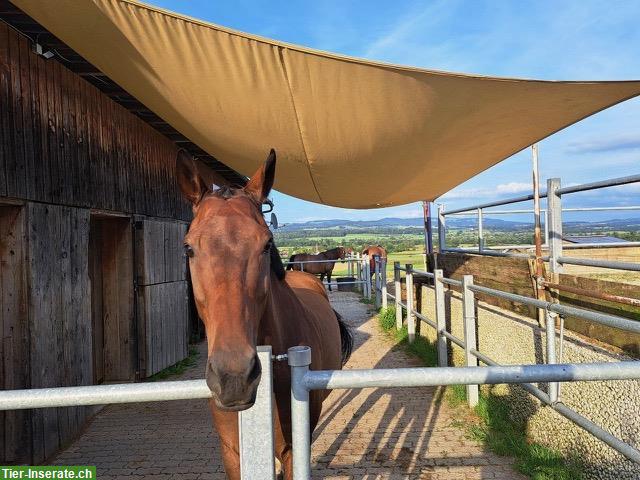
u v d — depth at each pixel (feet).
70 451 13.07
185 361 23.56
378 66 8.66
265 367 4.22
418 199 22.02
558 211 12.05
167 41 8.63
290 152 13.76
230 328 4.47
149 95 11.64
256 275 5.16
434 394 16.61
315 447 12.69
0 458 11.60
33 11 8.57
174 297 22.54
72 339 13.89
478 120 11.00
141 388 4.00
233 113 11.55
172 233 22.49
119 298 19.04
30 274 11.94
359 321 33.06
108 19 8.24
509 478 10.59
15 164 11.38
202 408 16.49
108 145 16.70
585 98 9.55
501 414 13.56
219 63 9.22
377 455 12.05
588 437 9.64
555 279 12.01
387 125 11.50
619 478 8.57
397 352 23.48
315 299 11.48
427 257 26.14
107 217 17.63
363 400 16.39
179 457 12.57
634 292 8.95
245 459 4.17
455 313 18.61
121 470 11.84
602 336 9.89
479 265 17.62
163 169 22.22
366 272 46.68
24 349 11.80
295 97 10.36
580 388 9.86
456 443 12.56
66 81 13.92
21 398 3.90
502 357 13.83
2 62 10.99
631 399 8.25
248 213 5.59
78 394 3.94
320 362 8.29
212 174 28.60
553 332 10.07
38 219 12.35
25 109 11.84
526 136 12.18
